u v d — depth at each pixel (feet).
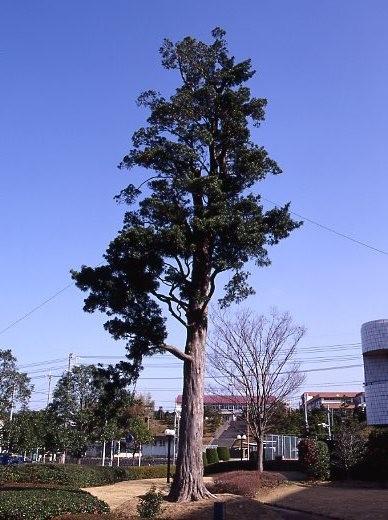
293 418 142.20
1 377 117.70
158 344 59.47
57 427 116.06
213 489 72.18
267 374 97.86
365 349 124.98
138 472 100.63
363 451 86.79
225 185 63.31
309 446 89.15
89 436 117.60
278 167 63.46
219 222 56.75
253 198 60.90
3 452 123.95
